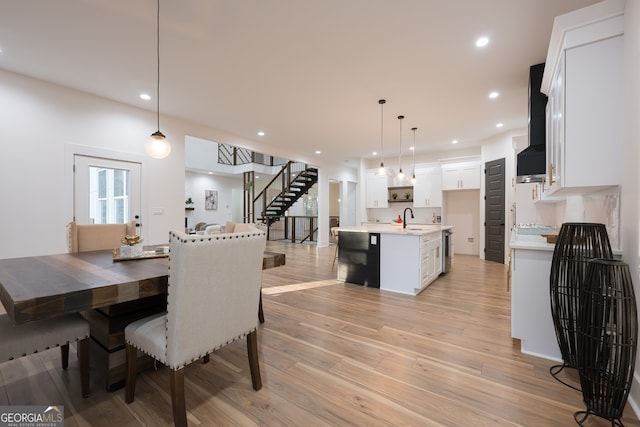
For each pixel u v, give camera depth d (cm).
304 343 229
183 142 475
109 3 209
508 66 300
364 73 315
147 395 163
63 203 350
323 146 665
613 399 141
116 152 396
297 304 326
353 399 160
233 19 229
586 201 257
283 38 254
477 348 220
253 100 391
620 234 178
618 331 142
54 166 344
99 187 383
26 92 324
